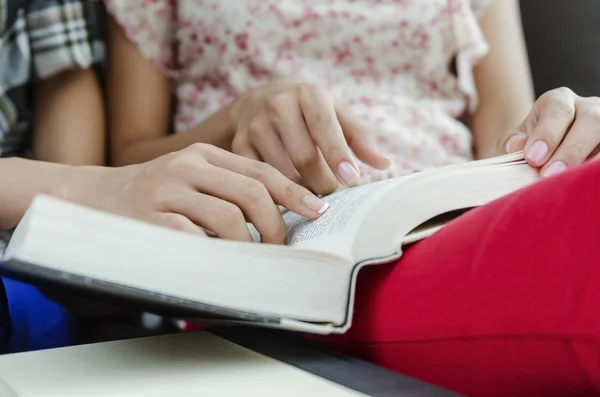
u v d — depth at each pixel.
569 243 0.25
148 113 0.88
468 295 0.29
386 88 0.85
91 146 0.83
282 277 0.32
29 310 0.47
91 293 0.29
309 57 0.83
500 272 0.27
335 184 0.52
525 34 1.03
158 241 0.29
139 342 0.37
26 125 0.78
